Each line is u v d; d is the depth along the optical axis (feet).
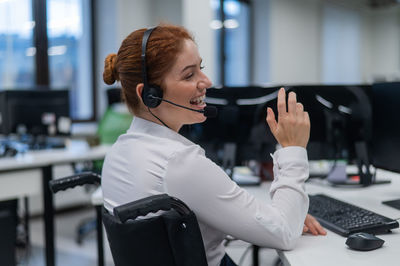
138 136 3.16
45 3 13.73
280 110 3.40
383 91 4.75
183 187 2.82
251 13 20.44
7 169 7.71
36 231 11.27
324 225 3.76
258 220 2.91
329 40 24.17
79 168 11.72
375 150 4.94
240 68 20.48
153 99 3.07
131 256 2.86
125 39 3.27
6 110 9.83
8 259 7.48
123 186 3.09
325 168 6.73
